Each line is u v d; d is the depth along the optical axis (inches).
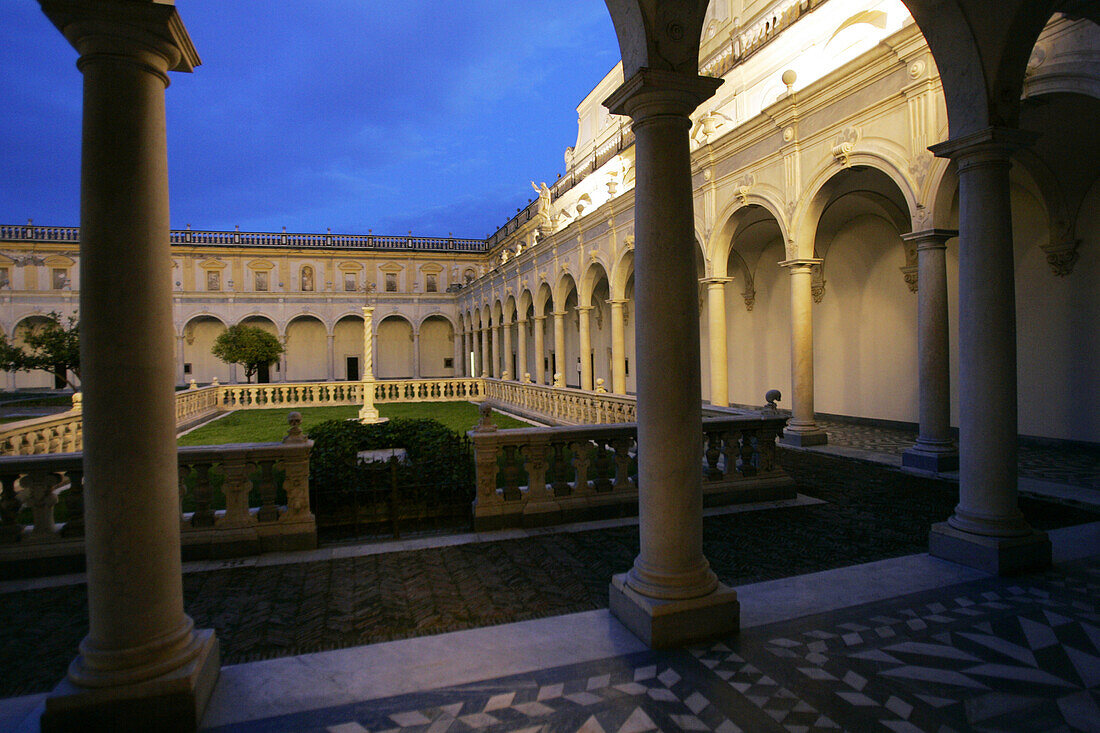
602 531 250.1
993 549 193.0
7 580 206.2
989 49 190.4
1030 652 142.4
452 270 1916.8
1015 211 488.4
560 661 139.9
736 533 246.4
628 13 149.1
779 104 496.7
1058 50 313.1
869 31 572.4
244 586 193.0
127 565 115.0
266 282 1766.7
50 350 860.6
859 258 627.5
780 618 162.1
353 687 130.3
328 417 810.2
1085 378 442.9
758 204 541.6
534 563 211.9
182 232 1726.1
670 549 151.9
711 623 149.9
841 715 117.5
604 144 1154.0
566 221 1175.0
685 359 150.7
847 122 447.2
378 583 194.5
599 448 272.7
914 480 356.8
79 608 180.7
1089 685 128.2
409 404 1008.2
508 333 1321.4
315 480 256.1
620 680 131.2
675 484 150.9
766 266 760.3
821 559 213.8
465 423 701.9
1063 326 456.8
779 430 305.7
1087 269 439.8
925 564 204.8
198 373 1758.1
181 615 125.7
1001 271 196.9
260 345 1218.0
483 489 254.2
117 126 114.7
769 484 302.4
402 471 268.5
